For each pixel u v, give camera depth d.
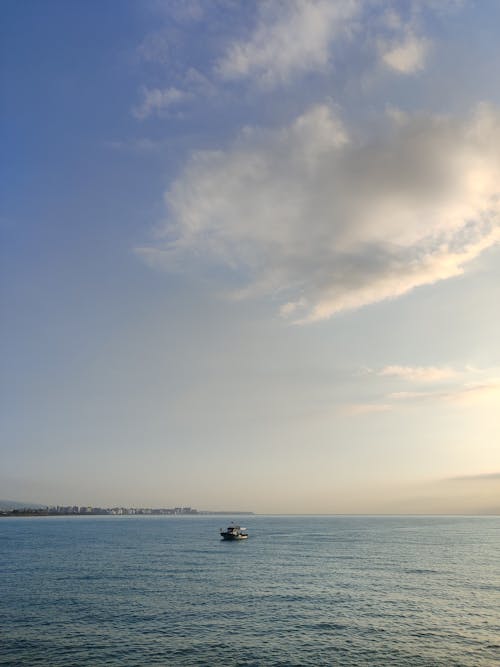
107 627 53.59
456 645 47.97
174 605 64.56
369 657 44.41
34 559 117.81
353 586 80.88
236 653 45.25
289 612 61.09
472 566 109.00
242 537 191.25
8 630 52.28
